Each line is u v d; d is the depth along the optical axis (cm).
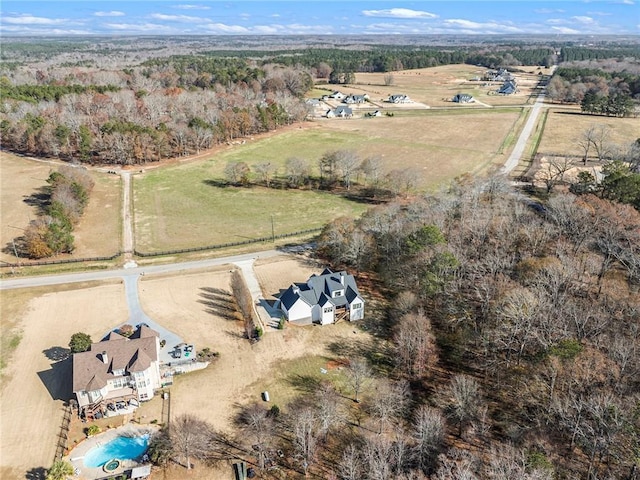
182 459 5562
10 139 17838
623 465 4675
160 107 18938
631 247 7556
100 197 13488
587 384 5088
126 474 5319
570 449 5006
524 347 6269
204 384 6662
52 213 10762
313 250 10481
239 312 8269
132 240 11062
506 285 6862
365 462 5203
